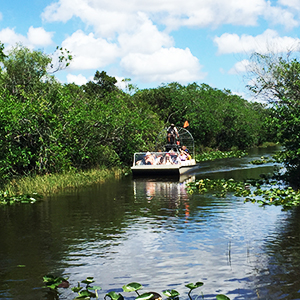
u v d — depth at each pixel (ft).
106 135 72.28
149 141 89.15
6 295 17.89
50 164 57.11
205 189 47.24
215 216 32.42
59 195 44.55
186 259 22.06
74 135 63.67
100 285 18.84
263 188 46.50
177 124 133.90
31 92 65.10
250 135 160.97
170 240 25.82
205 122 134.41
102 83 129.49
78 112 62.80
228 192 44.98
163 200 40.50
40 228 29.55
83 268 21.07
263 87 53.72
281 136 51.44
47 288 18.57
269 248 23.62
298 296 17.11
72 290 18.19
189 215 33.04
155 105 132.46
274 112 51.01
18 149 52.54
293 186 47.39
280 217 31.48
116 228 29.22
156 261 21.86
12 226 30.30
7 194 43.86
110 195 44.21
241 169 72.69
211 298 17.17
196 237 26.35
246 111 160.04
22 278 19.84
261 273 19.75
